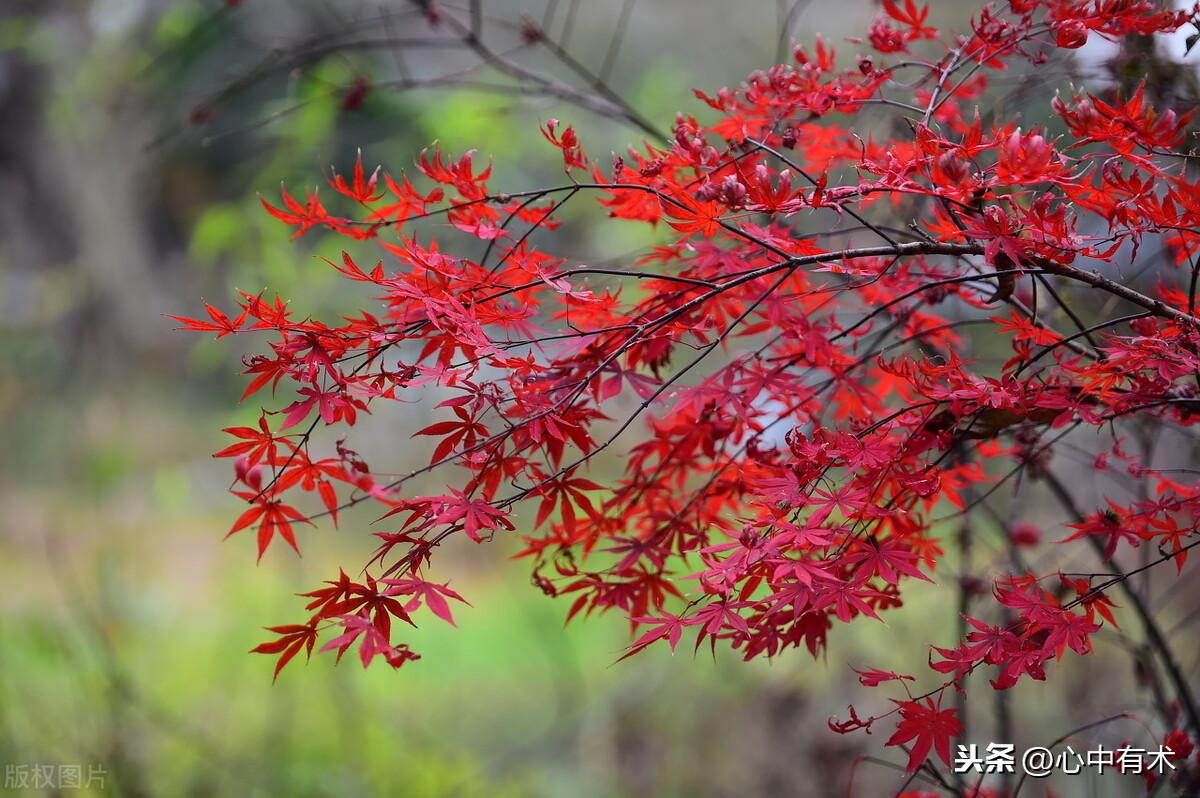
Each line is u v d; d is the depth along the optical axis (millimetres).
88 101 5348
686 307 1208
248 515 1287
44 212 7070
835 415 1808
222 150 5551
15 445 6617
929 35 1500
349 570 5148
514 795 3475
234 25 4207
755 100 1458
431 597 1123
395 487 1258
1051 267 1188
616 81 7137
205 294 6664
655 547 1405
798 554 1223
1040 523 2744
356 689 3990
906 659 3549
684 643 4047
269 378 1203
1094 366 1163
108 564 3994
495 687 4223
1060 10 1327
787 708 3529
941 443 1298
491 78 4512
